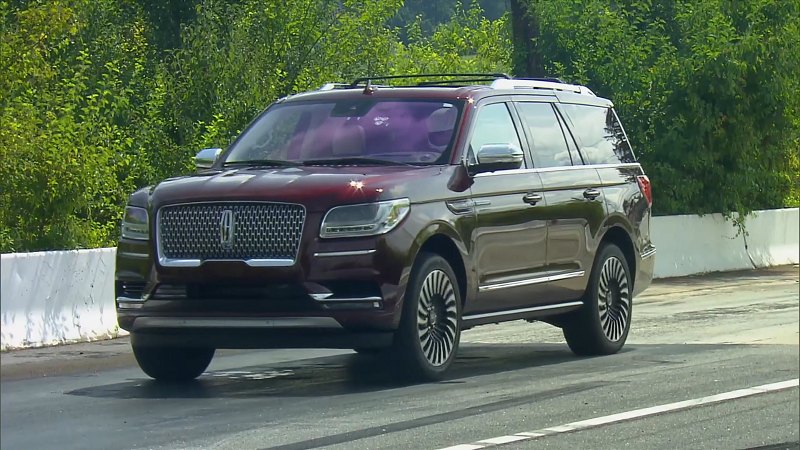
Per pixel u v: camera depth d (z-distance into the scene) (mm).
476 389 23984
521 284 26812
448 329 24938
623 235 30609
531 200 27156
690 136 60250
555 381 25094
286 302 23203
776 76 60719
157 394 23906
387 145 25891
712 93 60594
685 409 21891
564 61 64062
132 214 24594
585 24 63125
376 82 64312
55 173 39938
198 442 19000
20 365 28484
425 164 25422
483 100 26984
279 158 26250
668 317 38094
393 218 23594
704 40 60625
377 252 23328
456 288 24969
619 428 20172
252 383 25250
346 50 66562
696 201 59656
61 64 50594
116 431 20000
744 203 60906
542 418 20922
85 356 30047
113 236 45531
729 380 25109
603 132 30953
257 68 55625
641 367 27234
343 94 27391
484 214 25766
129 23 62969
